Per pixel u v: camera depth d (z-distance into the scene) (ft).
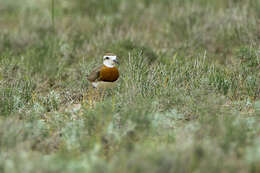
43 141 40.09
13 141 37.40
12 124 40.70
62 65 68.23
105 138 38.88
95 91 56.49
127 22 86.28
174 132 39.09
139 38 76.43
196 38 75.05
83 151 37.19
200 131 38.47
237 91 53.36
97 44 73.97
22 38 80.28
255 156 31.91
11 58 71.67
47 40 76.95
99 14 94.07
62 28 85.35
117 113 44.01
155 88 52.85
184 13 87.35
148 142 36.91
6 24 92.79
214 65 61.82
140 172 30.55
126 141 37.81
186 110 46.24
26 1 110.11
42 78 65.62
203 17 83.92
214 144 34.63
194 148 32.81
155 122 40.73
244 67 58.39
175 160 31.24
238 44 72.18
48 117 48.32
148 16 90.74
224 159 32.37
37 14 98.22
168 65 61.98
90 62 65.51
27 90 57.41
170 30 81.00
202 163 31.32
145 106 43.70
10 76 62.64
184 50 71.67
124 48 70.38
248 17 77.05
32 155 35.40
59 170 31.45
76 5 100.83
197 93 46.34
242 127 38.86
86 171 31.24
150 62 66.28
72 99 57.16
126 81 53.78
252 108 47.91
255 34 70.79
